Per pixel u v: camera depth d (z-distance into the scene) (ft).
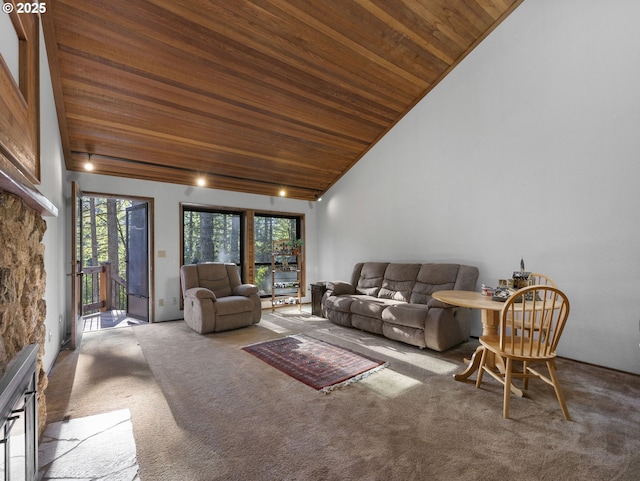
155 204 15.40
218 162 15.20
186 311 14.26
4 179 3.64
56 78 9.23
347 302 14.03
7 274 4.17
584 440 5.72
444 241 13.91
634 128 8.97
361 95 13.50
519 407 6.95
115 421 6.37
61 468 4.95
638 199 8.89
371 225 17.47
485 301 8.13
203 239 17.74
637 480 4.72
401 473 4.89
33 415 4.16
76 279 11.41
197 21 8.95
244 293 14.67
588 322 9.77
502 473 4.88
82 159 12.89
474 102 12.84
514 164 11.60
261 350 10.94
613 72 9.36
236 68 10.59
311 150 16.20
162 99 10.96
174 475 4.84
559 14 10.51
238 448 5.51
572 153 10.15
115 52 9.12
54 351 9.84
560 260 10.38
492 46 12.25
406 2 10.23
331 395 7.57
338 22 10.18
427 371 9.07
